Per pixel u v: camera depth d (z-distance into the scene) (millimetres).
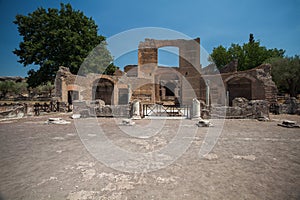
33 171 3420
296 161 3945
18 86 44656
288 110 15789
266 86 17625
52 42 22781
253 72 18547
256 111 11773
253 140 6059
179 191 2662
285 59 28047
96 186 2826
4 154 4488
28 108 14375
